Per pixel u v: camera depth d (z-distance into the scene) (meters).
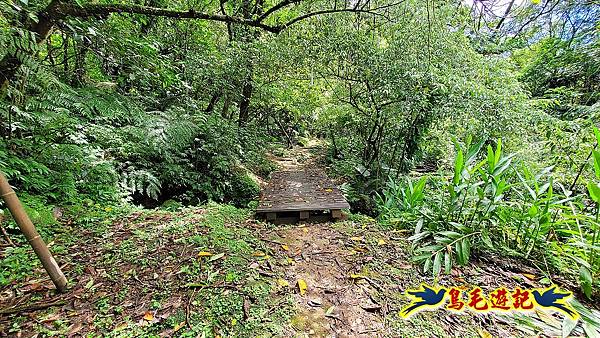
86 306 1.52
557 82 5.95
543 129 3.96
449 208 2.46
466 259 2.06
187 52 5.16
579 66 5.32
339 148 8.06
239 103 7.27
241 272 1.88
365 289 1.78
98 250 2.06
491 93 4.13
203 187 4.52
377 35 4.86
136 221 2.59
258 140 7.59
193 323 1.42
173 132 3.92
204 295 1.63
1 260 1.81
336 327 1.45
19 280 1.68
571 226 2.25
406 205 3.05
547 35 5.98
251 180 5.20
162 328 1.39
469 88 4.05
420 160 5.94
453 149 4.97
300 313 1.54
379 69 4.70
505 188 2.30
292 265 2.04
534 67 6.28
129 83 4.43
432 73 4.11
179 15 2.57
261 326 1.43
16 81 2.45
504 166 2.29
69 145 2.88
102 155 3.35
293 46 5.25
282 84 6.60
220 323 1.43
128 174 3.65
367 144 6.26
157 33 4.56
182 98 5.14
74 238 2.20
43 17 2.17
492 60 4.86
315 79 6.03
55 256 1.94
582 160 3.04
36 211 2.28
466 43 4.69
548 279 1.92
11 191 1.46
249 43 5.59
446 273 1.96
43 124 2.76
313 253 2.25
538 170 3.18
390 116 4.93
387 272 1.98
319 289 1.77
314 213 3.30
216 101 6.41
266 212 3.08
